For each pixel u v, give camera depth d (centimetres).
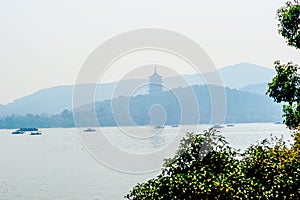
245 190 1159
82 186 4428
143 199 1189
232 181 1186
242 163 1348
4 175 5797
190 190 1138
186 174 1222
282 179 1247
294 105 1753
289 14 1723
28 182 5088
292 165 1317
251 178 1262
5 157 8344
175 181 1165
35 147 9950
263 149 1423
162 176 1279
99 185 4369
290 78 1770
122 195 3778
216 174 1255
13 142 12588
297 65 1797
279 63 1819
